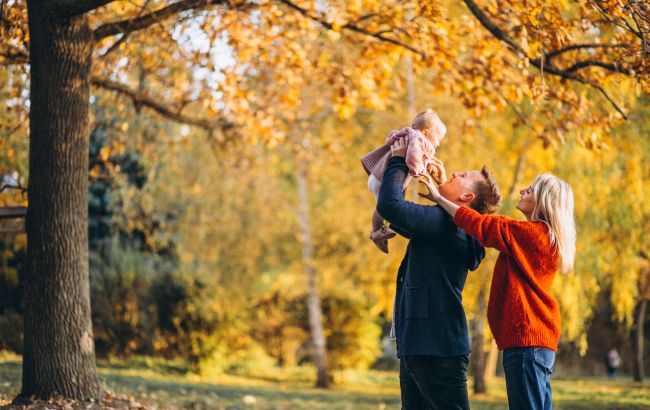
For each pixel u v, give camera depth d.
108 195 20.28
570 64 8.00
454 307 3.62
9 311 19.95
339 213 19.62
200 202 20.25
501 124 14.62
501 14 7.49
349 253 21.11
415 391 3.84
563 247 3.79
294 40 8.73
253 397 12.79
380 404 13.73
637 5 5.96
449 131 14.98
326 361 21.84
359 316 22.58
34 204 6.93
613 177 13.66
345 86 9.02
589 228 13.68
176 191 19.53
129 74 11.11
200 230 20.53
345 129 15.45
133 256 21.84
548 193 3.87
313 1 8.16
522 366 3.70
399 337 3.74
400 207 3.57
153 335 20.95
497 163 15.09
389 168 3.73
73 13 6.76
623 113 7.59
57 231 6.88
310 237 22.95
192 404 9.83
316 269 22.05
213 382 18.89
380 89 10.73
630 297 14.66
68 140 6.95
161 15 7.73
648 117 12.57
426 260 3.65
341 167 17.91
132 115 11.41
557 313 3.79
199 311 20.64
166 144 14.09
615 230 14.27
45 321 6.79
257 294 23.62
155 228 20.59
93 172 11.65
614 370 27.36
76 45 6.97
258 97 11.12
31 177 6.97
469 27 8.01
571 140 12.48
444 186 3.91
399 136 3.83
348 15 8.41
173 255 23.38
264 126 10.32
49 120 6.90
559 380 23.83
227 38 8.76
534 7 6.68
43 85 6.91
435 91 8.47
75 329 6.87
